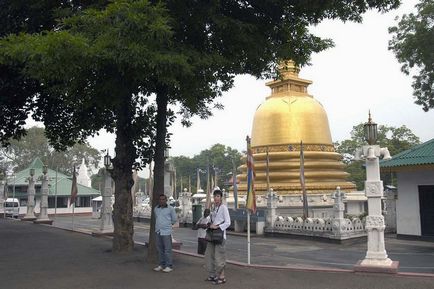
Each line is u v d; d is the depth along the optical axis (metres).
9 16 14.30
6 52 9.20
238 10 11.78
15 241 19.41
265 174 32.28
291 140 33.31
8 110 19.48
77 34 9.09
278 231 23.66
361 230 21.38
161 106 12.78
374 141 11.87
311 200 30.20
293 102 34.62
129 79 10.55
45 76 9.95
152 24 8.54
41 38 9.04
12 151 70.81
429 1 25.84
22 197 59.16
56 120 20.53
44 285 10.09
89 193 60.62
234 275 11.04
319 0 10.81
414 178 21.80
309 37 13.06
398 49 27.66
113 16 8.74
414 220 21.64
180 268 12.01
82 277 10.93
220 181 83.44
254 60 12.39
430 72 26.67
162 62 8.77
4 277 11.05
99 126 18.72
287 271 11.53
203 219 14.72
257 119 35.50
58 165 73.31
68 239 20.27
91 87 11.02
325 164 32.72
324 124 34.88
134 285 10.02
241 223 26.27
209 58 10.29
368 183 11.51
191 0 10.41
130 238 14.85
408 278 10.46
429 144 22.19
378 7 11.71
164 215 11.59
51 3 12.70
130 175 14.88
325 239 21.09
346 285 9.86
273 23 12.00
